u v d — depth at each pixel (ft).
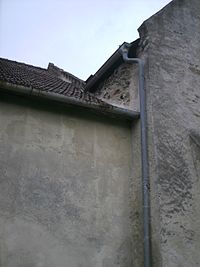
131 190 19.85
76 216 17.74
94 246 17.57
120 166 20.15
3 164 17.11
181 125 20.72
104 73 24.77
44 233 16.70
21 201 16.81
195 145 20.04
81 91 24.49
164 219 17.47
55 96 18.79
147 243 17.38
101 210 18.51
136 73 22.12
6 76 19.74
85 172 18.92
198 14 26.43
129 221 19.08
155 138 19.22
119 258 17.95
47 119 19.13
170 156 19.26
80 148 19.38
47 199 17.39
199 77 23.54
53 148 18.63
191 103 22.00
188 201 18.61
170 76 21.88
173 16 24.56
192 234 17.90
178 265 16.83
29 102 18.98
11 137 17.81
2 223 16.06
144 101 20.49
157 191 18.01
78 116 20.15
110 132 20.76
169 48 22.93
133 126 21.25
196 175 19.56
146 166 19.02
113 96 23.99
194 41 24.81
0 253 15.55
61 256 16.65
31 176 17.49
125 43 22.08
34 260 16.03
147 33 22.33
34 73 28.73
